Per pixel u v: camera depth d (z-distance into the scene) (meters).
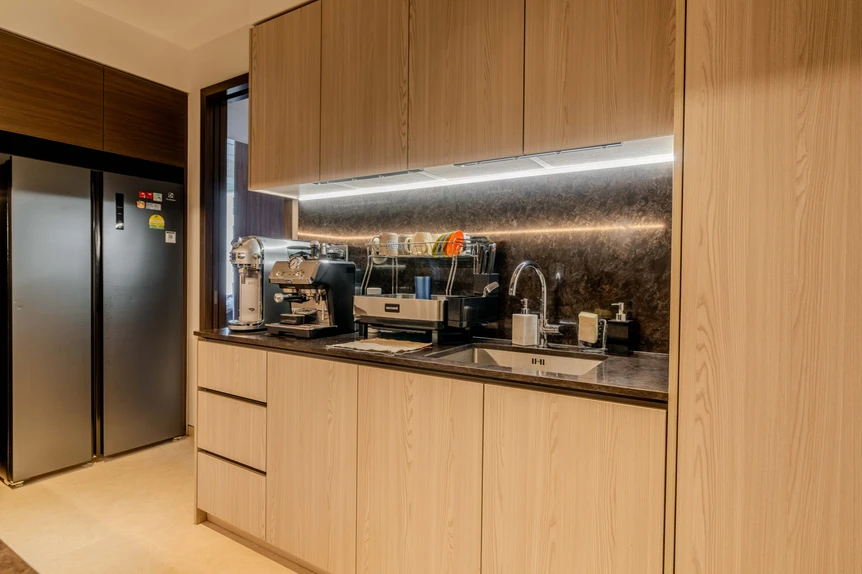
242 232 4.62
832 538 0.95
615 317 1.79
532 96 1.56
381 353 1.61
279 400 1.86
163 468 2.79
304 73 2.13
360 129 1.96
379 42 1.90
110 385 2.88
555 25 1.52
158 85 3.13
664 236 1.71
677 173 1.09
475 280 2.02
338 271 2.15
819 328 0.96
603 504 1.18
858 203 0.92
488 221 2.08
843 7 0.93
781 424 0.99
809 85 0.96
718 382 1.05
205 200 3.19
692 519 1.08
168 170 3.19
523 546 1.30
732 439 1.04
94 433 2.86
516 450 1.31
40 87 2.56
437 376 1.46
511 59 1.60
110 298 2.86
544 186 1.95
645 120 1.37
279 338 1.99
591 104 1.46
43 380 2.60
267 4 2.65
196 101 3.23
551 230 1.93
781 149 0.98
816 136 0.95
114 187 2.87
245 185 4.66
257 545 2.00
